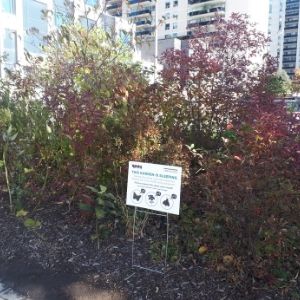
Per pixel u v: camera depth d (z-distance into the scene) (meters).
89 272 2.89
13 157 4.10
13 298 2.68
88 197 3.29
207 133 4.33
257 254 2.64
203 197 3.21
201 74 4.17
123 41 5.17
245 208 2.58
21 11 15.02
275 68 4.55
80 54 4.30
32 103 4.24
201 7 64.38
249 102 4.02
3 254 3.22
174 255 2.98
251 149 2.62
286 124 2.85
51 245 3.26
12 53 14.39
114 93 3.46
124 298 2.60
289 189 2.46
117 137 3.31
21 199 4.09
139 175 2.75
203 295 2.55
